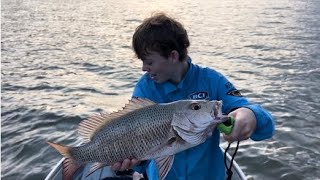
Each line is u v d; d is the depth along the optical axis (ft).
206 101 2.71
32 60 14.16
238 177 4.47
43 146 7.13
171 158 2.80
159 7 35.35
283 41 18.17
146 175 4.02
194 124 2.68
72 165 2.98
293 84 10.98
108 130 2.85
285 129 7.78
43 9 32.17
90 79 11.68
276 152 6.84
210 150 3.35
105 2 39.32
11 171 6.38
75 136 7.54
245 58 14.71
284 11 30.68
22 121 8.26
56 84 11.06
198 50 16.28
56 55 15.14
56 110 8.82
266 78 11.72
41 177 6.22
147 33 2.97
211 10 32.78
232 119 2.72
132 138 2.79
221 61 14.29
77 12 30.78
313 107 9.07
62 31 21.40
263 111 2.94
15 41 17.97
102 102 9.57
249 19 26.53
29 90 10.48
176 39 3.01
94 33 20.95
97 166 2.94
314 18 26.05
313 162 6.59
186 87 3.32
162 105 2.78
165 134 2.75
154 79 3.21
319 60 14.16
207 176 3.33
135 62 13.87
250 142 7.15
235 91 3.27
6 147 7.13
